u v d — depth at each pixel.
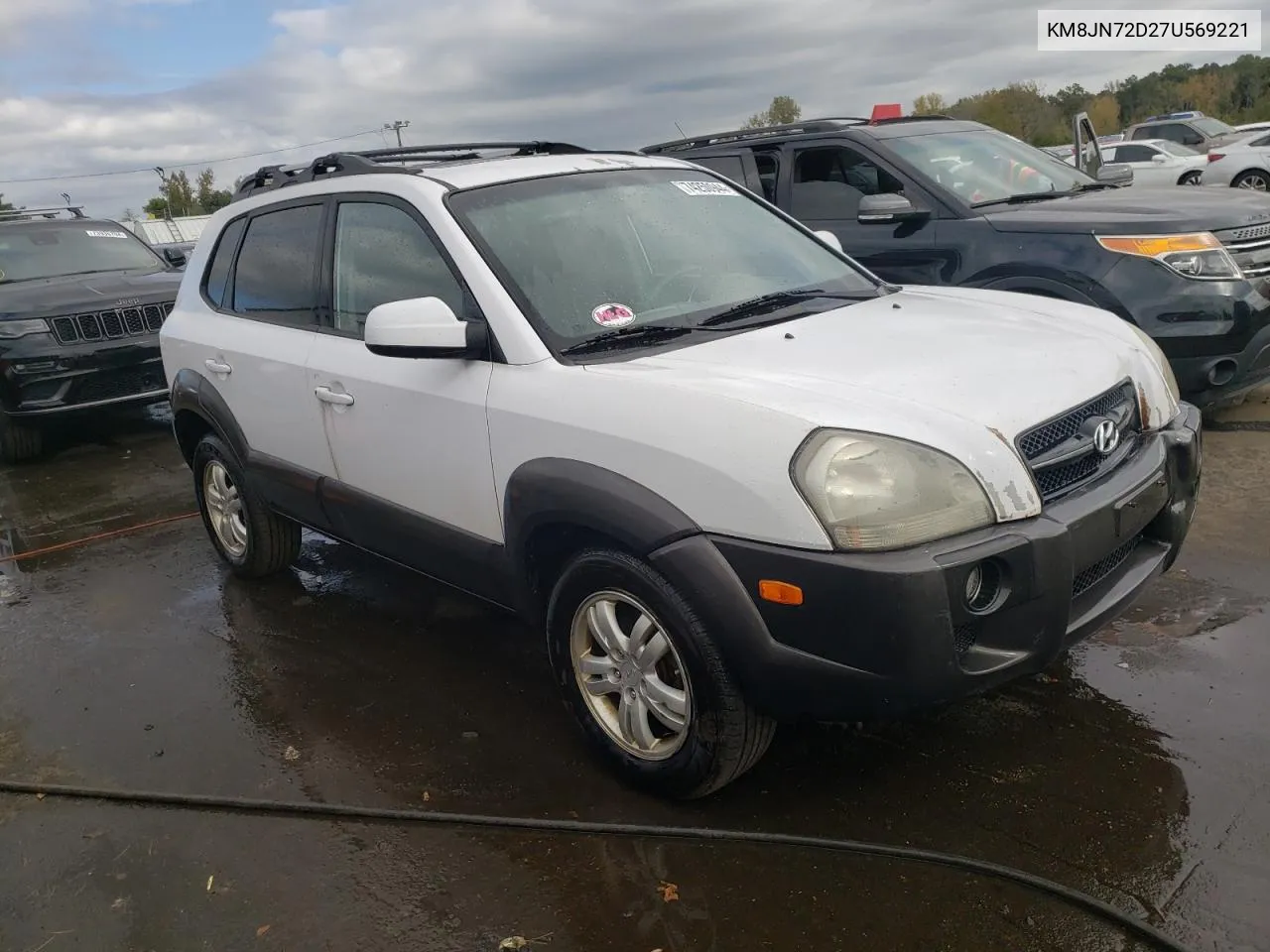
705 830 2.70
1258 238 5.23
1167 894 2.37
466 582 3.36
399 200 3.48
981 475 2.37
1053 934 2.28
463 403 3.10
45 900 2.72
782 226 3.99
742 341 2.97
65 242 9.05
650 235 3.52
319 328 3.85
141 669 4.05
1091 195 6.02
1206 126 21.48
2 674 4.12
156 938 2.54
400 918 2.54
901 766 2.95
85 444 8.46
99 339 7.77
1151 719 3.06
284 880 2.72
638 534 2.56
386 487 3.56
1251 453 5.23
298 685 3.79
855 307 3.35
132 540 5.73
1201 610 3.68
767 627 2.43
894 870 2.52
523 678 3.71
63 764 3.39
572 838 2.76
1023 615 2.41
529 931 2.45
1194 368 5.08
